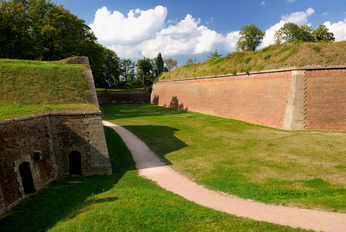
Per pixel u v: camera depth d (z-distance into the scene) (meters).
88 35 45.94
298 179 12.12
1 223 8.73
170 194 10.77
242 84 30.45
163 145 20.47
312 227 7.42
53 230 7.72
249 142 19.89
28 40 34.12
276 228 7.36
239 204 9.77
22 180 11.93
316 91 22.48
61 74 20.20
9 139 10.68
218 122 30.08
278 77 24.83
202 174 13.77
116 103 64.94
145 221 7.86
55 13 37.31
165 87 55.78
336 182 11.45
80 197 10.99
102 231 7.33
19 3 34.78
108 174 14.84
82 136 14.82
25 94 16.45
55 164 14.41
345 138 19.30
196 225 7.69
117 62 71.00
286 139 19.86
